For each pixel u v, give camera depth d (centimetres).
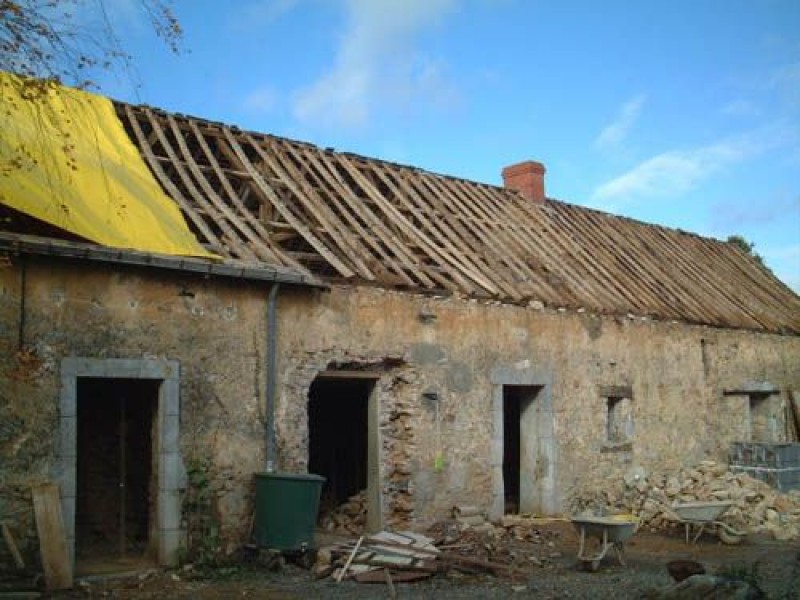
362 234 1291
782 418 2006
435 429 1238
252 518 1022
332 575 951
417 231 1401
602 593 889
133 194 1083
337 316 1142
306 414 1095
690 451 1708
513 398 1565
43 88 788
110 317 938
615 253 1839
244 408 1035
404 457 1206
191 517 978
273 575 949
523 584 940
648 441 1612
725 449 1802
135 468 1093
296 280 1069
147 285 971
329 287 1125
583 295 1521
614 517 1138
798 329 2084
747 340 1933
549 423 1416
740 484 1533
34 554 861
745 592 746
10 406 864
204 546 966
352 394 1462
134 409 1103
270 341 1062
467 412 1284
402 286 1215
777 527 1361
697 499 1458
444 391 1256
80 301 918
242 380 1038
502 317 1359
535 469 1417
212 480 998
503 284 1384
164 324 979
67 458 890
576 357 1483
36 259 892
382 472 1197
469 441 1280
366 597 859
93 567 950
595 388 1512
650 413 1627
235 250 1085
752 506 1445
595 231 1900
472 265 1390
